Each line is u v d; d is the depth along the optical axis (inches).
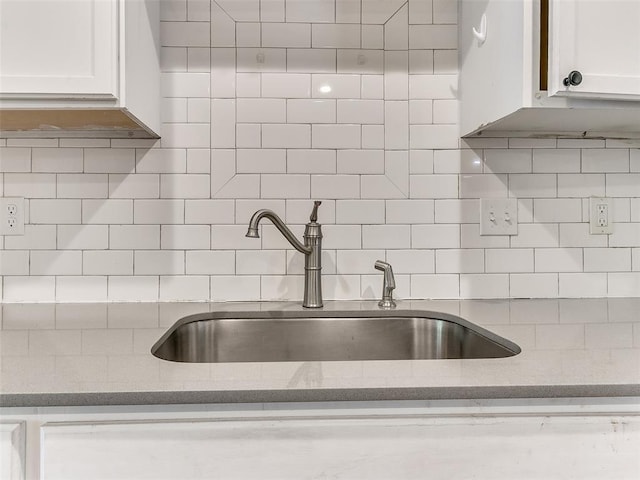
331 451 29.4
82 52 41.4
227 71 54.6
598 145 56.3
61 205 53.3
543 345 37.2
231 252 54.7
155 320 45.9
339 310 51.0
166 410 29.3
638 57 41.9
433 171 55.7
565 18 40.8
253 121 54.7
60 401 28.2
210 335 49.8
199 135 54.3
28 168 53.0
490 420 29.8
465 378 30.2
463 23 54.7
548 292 56.3
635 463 30.3
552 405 30.3
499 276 56.1
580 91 40.9
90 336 40.2
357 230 55.4
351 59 55.3
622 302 54.5
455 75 55.9
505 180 55.9
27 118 46.9
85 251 53.6
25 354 35.1
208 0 54.3
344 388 28.9
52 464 28.7
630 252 56.5
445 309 50.8
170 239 54.2
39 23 41.3
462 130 55.1
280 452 29.2
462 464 29.8
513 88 43.6
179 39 54.2
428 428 29.7
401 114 55.6
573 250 56.3
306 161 55.1
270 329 50.6
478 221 55.9
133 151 53.9
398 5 55.5
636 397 30.4
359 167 55.4
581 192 56.4
